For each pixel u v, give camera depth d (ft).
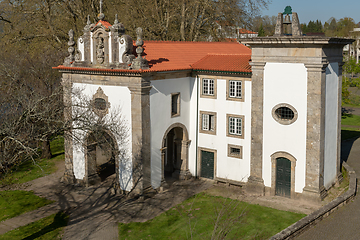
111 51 92.22
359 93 261.24
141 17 165.37
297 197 88.99
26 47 148.25
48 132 72.69
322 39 79.61
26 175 110.42
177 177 108.47
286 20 91.20
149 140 92.99
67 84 100.01
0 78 111.86
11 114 76.18
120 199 93.09
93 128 82.43
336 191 92.79
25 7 146.51
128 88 90.27
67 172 104.99
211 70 100.12
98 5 158.20
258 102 91.25
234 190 97.86
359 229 73.31
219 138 102.42
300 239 69.92
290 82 86.43
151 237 73.61
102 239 73.46
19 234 76.07
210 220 79.20
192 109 105.91
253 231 74.02
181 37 170.19
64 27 153.28
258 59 89.66
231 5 158.71
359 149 132.77
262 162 93.04
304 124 86.07
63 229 78.07
